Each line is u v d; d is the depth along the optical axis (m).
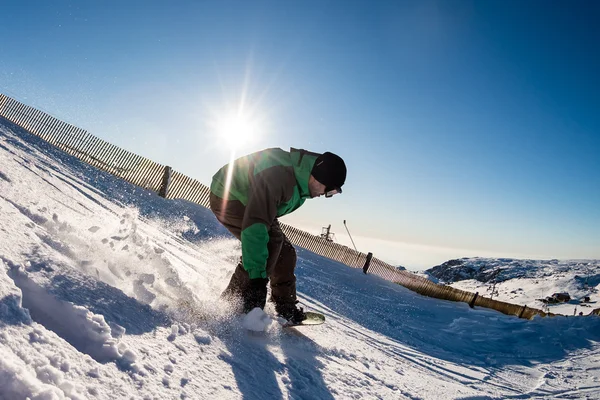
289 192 2.74
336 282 13.62
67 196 4.41
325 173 2.70
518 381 7.46
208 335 2.08
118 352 1.42
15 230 1.90
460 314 14.39
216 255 6.91
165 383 1.43
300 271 12.74
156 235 5.96
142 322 1.81
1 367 0.98
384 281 17.67
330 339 4.04
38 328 1.28
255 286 2.68
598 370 9.42
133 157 15.84
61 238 2.28
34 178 4.45
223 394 1.60
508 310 18.33
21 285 1.50
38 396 0.99
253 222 2.66
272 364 2.29
